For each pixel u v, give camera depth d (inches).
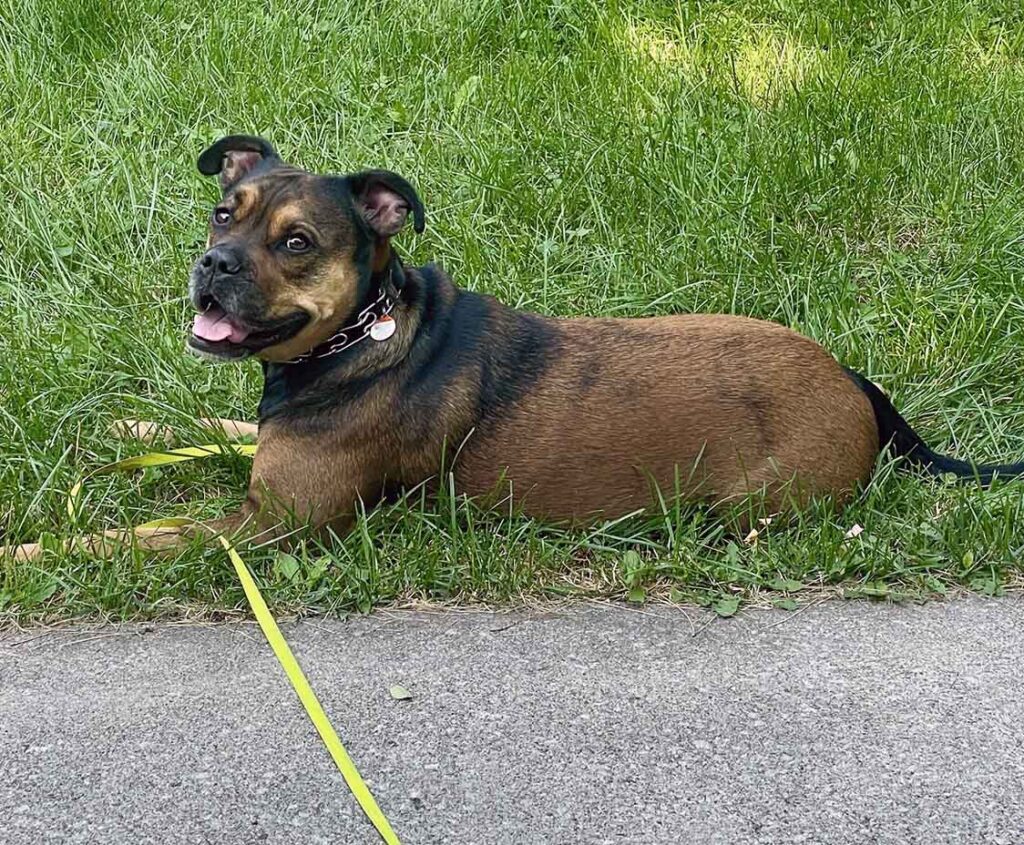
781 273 104.5
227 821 68.2
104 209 107.3
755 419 83.6
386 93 121.6
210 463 89.0
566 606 80.7
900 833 68.9
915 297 103.2
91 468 88.9
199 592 79.9
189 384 94.4
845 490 85.3
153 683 74.6
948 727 73.8
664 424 83.0
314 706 72.0
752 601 81.4
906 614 80.9
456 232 106.1
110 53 124.6
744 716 73.9
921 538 84.7
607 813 69.2
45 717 72.4
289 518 81.4
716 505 84.4
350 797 69.4
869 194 112.3
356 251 80.8
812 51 129.5
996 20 135.0
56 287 101.4
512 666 76.3
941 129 118.8
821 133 117.6
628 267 105.4
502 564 81.8
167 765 70.4
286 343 80.8
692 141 114.0
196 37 126.2
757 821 69.1
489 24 131.7
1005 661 77.8
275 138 115.3
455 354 82.9
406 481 83.7
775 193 111.4
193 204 108.3
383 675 75.5
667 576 82.6
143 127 116.1
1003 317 101.8
